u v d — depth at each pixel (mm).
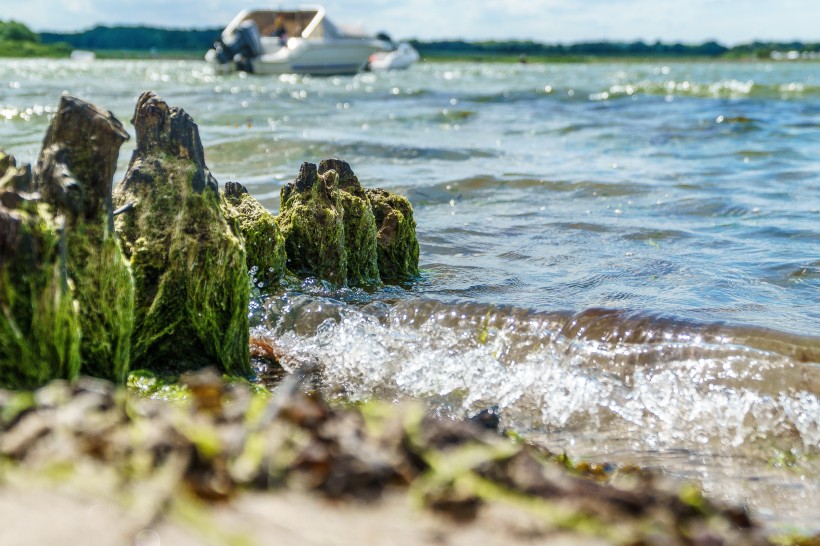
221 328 4594
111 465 1909
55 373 3176
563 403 4559
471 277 6793
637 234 8391
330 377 4910
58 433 2012
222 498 1848
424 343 5266
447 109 23562
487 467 2021
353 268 6469
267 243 5891
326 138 14812
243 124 17906
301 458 1965
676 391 4520
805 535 3219
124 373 3842
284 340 5414
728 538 2037
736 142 16219
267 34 52562
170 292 4559
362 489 1926
